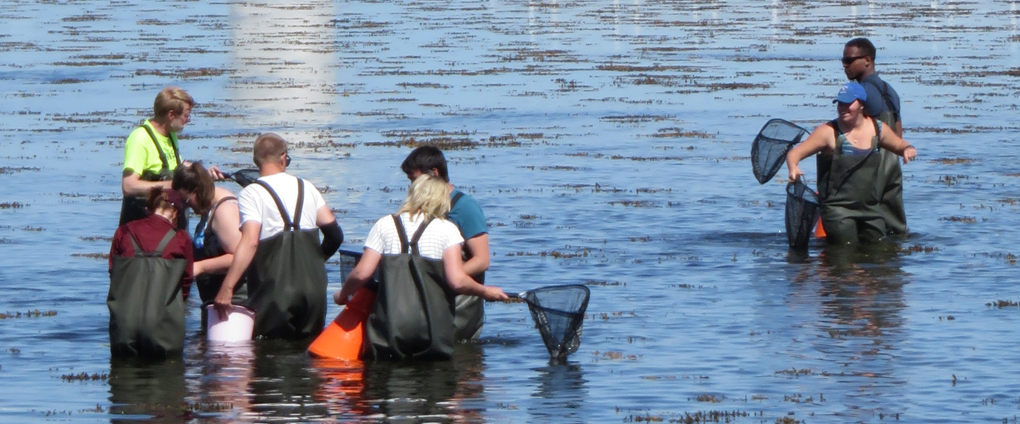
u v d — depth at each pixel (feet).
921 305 156.15
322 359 133.59
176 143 156.66
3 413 113.80
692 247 196.34
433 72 529.86
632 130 352.28
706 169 279.90
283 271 140.87
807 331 143.74
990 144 312.50
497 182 264.72
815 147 196.54
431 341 131.54
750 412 114.01
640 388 122.11
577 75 514.27
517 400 118.42
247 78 508.94
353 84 485.97
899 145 199.11
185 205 143.95
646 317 151.23
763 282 170.91
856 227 198.39
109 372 128.16
